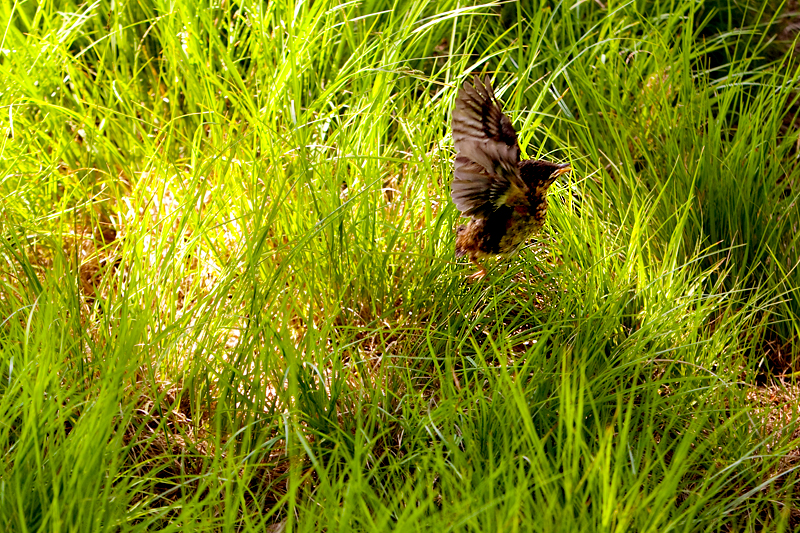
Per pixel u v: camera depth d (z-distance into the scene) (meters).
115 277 5.98
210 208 5.87
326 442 4.93
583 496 4.12
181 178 6.08
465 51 6.84
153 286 5.53
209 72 6.66
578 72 7.04
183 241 6.02
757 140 6.59
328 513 4.04
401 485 4.58
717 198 6.37
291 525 3.92
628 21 7.62
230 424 5.02
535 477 3.99
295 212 5.99
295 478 4.19
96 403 4.32
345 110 7.13
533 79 7.27
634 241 5.93
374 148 6.29
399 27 7.34
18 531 3.98
